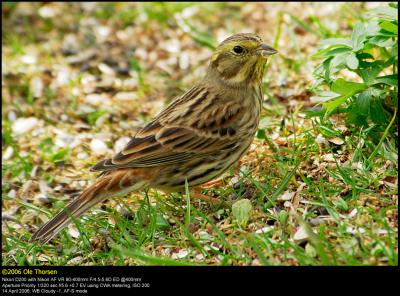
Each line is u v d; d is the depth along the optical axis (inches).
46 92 676.7
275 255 371.2
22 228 488.1
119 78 704.4
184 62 719.7
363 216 385.1
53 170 560.7
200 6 788.0
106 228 444.8
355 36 447.5
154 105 649.0
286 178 425.7
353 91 443.2
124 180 431.2
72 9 818.8
